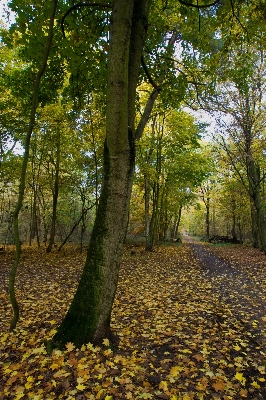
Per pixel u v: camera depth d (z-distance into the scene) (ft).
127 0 10.61
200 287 25.70
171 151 53.67
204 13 17.92
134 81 12.17
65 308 19.04
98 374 10.15
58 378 9.92
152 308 19.17
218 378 10.25
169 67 19.53
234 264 39.81
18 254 12.73
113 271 11.89
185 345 13.21
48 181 55.52
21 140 45.98
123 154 11.62
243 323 16.12
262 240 45.57
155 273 33.60
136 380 10.06
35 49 15.81
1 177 47.93
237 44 19.17
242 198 73.97
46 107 39.70
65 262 41.27
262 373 10.78
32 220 76.07
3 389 9.44
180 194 65.26
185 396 9.03
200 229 188.34
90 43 15.70
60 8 14.73
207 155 54.90
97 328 11.90
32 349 12.10
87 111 39.60
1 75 32.94
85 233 93.30
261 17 16.62
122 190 11.71
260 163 49.96
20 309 19.08
